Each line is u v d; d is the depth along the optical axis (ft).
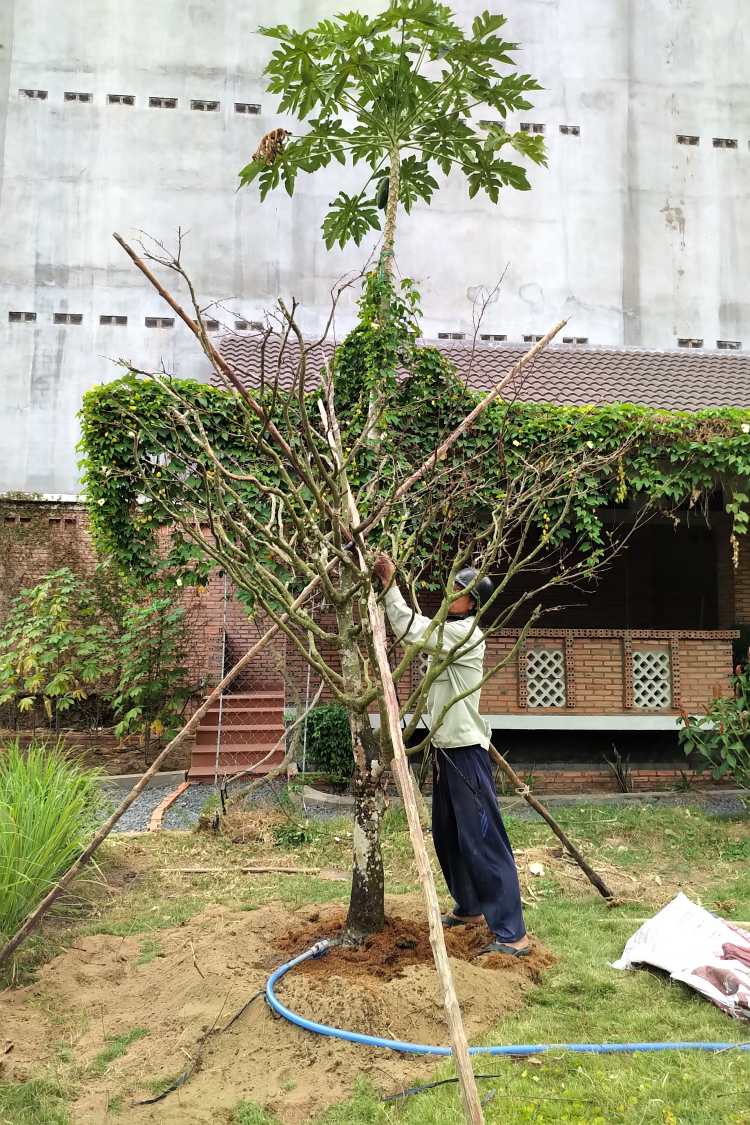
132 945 15.37
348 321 72.79
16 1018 12.27
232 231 72.90
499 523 13.25
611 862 21.66
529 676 31.91
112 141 72.79
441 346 44.52
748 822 26.00
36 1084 10.27
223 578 32.40
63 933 15.93
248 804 26.66
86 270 71.20
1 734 39.99
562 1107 9.47
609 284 77.82
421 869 8.92
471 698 14.65
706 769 31.60
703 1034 11.57
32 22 73.36
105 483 28.12
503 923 14.07
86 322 70.69
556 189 78.18
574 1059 10.68
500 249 76.48
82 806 18.69
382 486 24.59
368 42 17.72
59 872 17.15
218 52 74.69
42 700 41.32
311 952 13.26
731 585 38.47
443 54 16.96
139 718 37.11
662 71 81.46
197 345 71.10
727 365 48.42
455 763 14.57
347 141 18.56
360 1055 10.76
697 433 30.76
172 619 36.11
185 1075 10.58
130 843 22.59
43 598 37.91
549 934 15.93
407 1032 11.31
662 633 32.35
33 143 72.23
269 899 18.08
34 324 70.44
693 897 18.80
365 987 11.85
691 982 12.92
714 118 81.92
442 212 76.02
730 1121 9.28
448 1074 10.19
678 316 79.05
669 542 44.80
